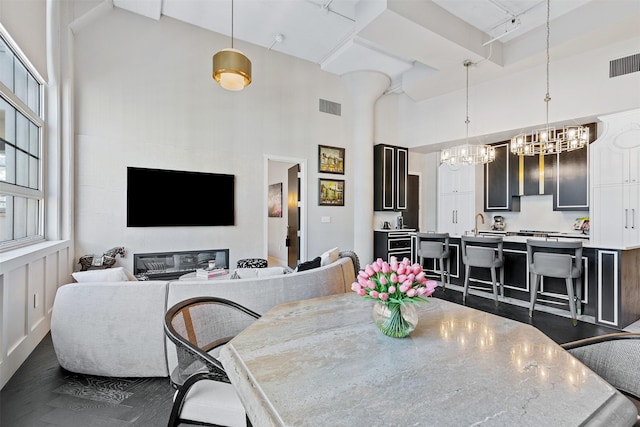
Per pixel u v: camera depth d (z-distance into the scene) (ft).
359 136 20.22
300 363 3.22
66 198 11.73
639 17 11.87
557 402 2.56
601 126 15.58
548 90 15.38
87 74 13.01
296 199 19.11
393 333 3.88
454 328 4.22
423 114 21.25
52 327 7.02
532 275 11.66
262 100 17.34
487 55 15.06
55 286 10.19
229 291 7.13
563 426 2.28
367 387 2.77
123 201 13.70
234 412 3.78
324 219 19.53
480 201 20.89
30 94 10.17
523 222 19.95
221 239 16.07
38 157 10.69
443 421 2.32
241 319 5.57
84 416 5.82
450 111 19.76
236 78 11.21
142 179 14.07
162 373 7.06
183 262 15.46
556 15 13.69
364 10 12.71
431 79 17.71
